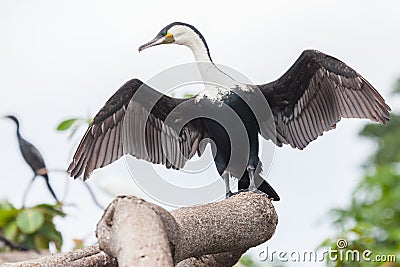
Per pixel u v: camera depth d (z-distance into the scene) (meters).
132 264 7.66
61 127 15.90
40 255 15.12
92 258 9.69
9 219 16.56
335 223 18.55
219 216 9.38
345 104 11.79
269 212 9.90
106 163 10.99
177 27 12.11
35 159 16.97
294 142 12.11
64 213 16.59
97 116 10.97
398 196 19.05
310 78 11.96
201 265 10.34
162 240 7.87
